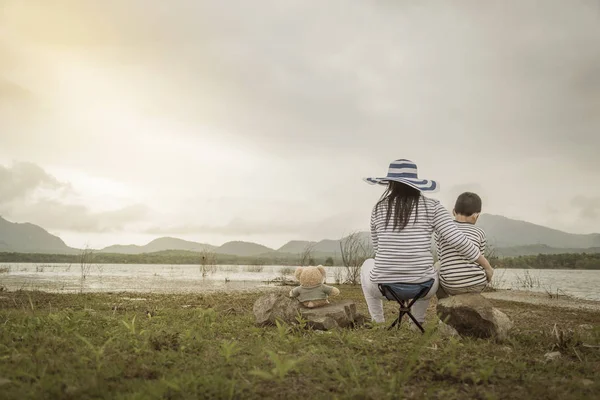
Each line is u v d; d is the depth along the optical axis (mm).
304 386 2814
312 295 5699
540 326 6453
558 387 2898
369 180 5098
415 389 2836
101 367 3010
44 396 2445
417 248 4746
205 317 5477
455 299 4746
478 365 3322
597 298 12484
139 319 5520
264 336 4516
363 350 3768
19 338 3936
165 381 2602
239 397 2582
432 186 4902
